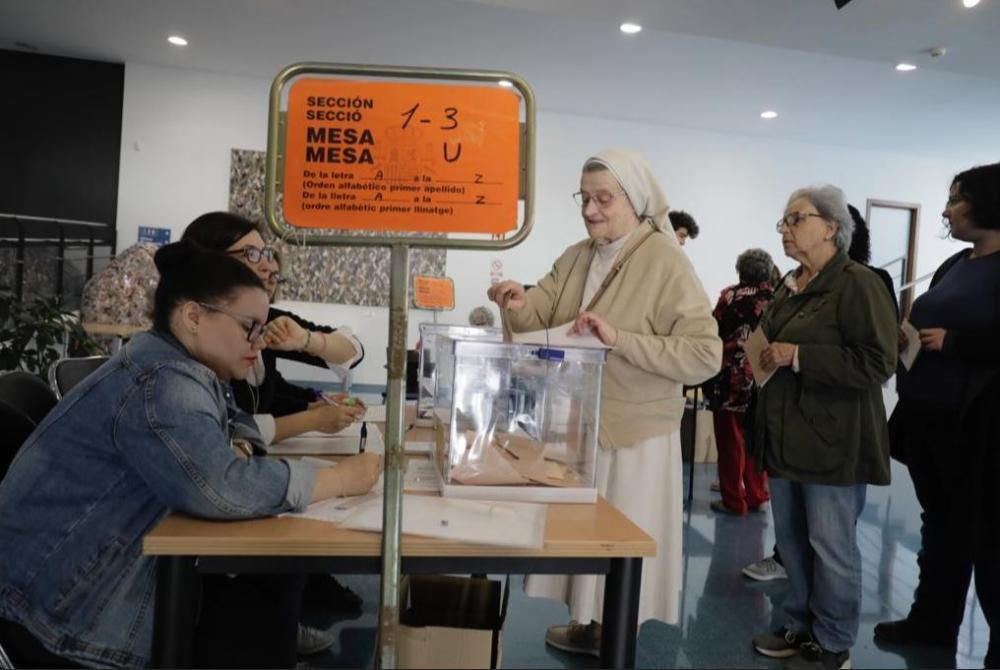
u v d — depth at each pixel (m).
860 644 2.19
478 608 1.36
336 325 6.78
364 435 1.61
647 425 1.66
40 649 1.07
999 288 1.88
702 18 3.80
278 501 1.05
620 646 1.04
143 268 3.09
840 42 4.09
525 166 0.94
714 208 7.43
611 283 1.71
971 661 2.09
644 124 7.20
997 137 7.04
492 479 1.19
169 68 6.37
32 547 1.07
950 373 2.01
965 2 3.55
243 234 1.75
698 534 3.28
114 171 6.42
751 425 2.13
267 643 1.28
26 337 3.28
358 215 0.93
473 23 4.86
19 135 6.28
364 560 0.98
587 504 1.20
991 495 1.90
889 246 8.05
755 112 6.57
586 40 5.05
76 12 5.17
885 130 6.96
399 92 0.94
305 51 5.65
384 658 0.85
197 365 1.13
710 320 1.64
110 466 1.09
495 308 6.91
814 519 1.92
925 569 2.18
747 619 2.39
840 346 1.83
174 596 0.96
